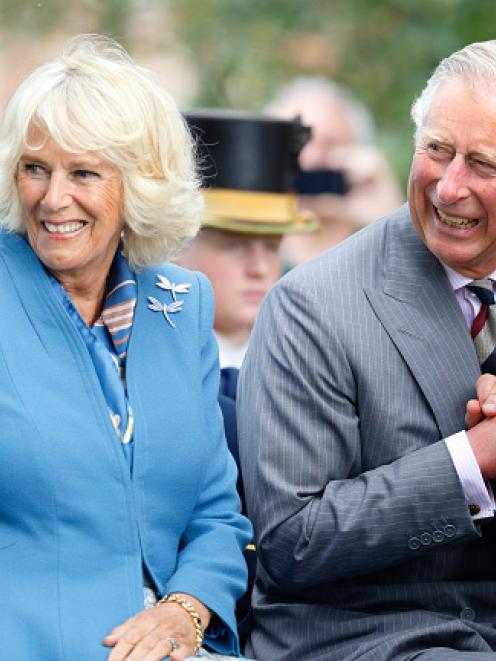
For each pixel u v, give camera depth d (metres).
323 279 17.53
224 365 21.98
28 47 37.50
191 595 16.42
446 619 17.19
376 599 17.28
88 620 15.69
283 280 17.84
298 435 17.11
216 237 22.00
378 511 16.73
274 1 38.69
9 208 16.33
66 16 37.81
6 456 15.62
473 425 17.02
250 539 17.38
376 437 17.16
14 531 15.76
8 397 15.77
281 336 17.45
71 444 15.84
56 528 15.79
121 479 16.08
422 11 39.16
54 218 15.92
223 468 17.34
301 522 16.91
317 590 17.50
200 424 16.86
